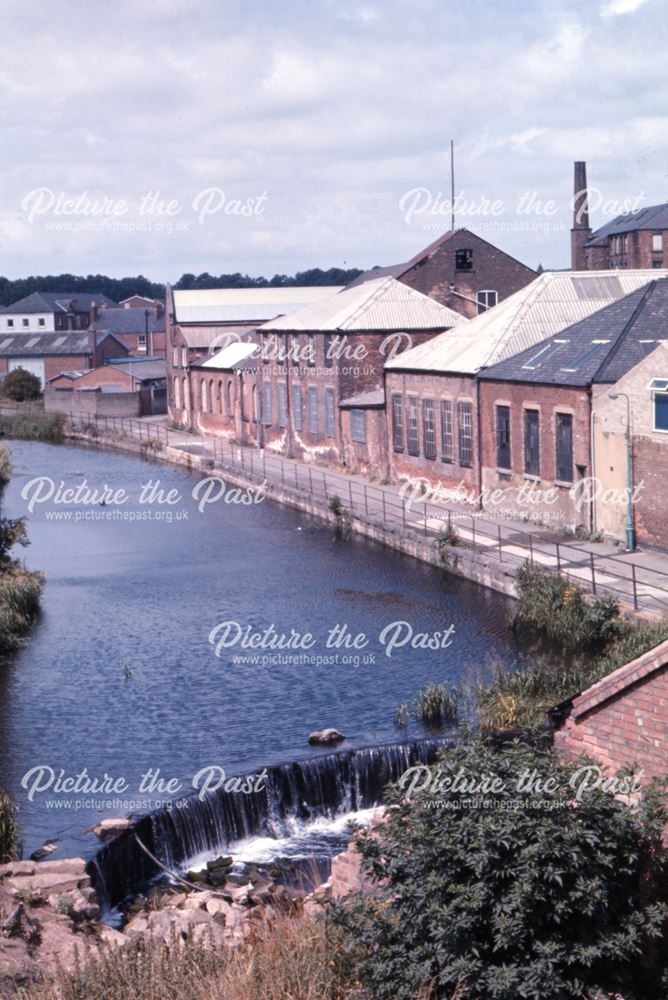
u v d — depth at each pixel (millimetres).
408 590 32562
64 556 39625
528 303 42625
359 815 19797
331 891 13016
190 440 71812
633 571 25875
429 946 9648
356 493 47094
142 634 29266
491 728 20922
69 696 24594
